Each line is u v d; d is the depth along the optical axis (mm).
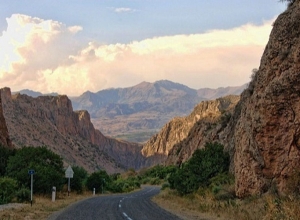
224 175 31797
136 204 30094
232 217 18078
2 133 50000
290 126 20562
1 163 36469
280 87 20844
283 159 20656
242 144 23922
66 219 18156
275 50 21875
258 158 21953
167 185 67812
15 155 36688
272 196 19047
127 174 146625
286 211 14797
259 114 21812
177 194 37375
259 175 21750
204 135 86750
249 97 26328
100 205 28406
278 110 20922
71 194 41469
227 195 25047
